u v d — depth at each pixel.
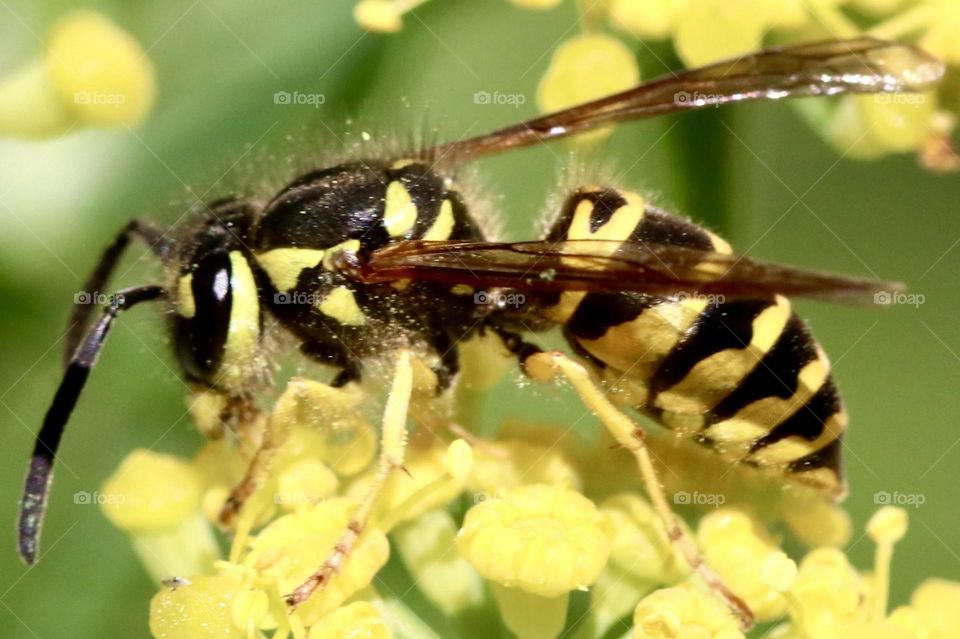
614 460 0.10
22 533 0.10
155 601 0.10
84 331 0.10
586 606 0.10
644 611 0.10
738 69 0.10
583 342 0.10
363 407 0.10
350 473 0.10
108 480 0.10
